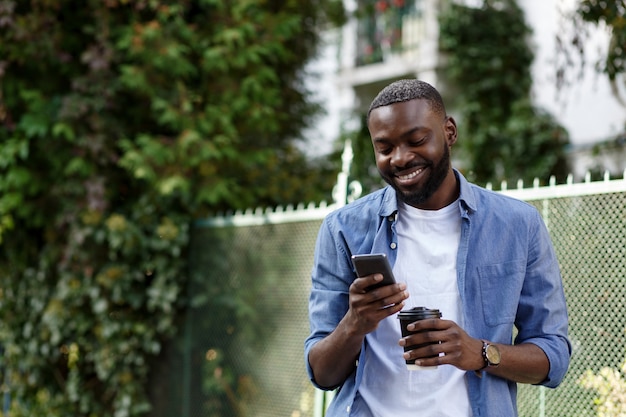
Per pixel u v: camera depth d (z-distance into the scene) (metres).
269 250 4.75
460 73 8.59
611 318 3.11
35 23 5.41
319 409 4.21
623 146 6.17
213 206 5.52
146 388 5.33
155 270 5.29
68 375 5.49
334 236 2.32
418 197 2.12
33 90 5.48
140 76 5.38
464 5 8.77
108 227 5.17
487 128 8.20
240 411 4.80
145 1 5.52
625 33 4.68
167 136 5.67
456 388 2.12
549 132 7.71
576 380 3.17
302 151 6.71
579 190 3.25
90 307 5.35
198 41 5.61
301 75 6.71
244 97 5.59
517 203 2.23
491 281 2.16
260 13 5.78
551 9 8.27
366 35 9.80
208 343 5.06
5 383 5.77
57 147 5.44
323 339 2.19
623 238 3.10
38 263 5.67
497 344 2.04
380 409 2.16
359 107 9.70
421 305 2.19
